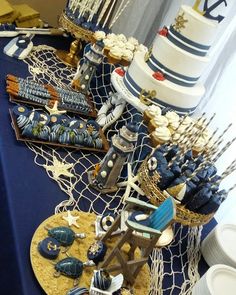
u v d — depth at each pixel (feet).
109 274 2.02
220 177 2.55
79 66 3.87
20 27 4.39
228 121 3.20
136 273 2.14
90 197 2.69
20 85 3.28
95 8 3.84
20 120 2.84
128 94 2.99
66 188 2.66
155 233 1.94
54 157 2.84
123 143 2.64
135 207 2.17
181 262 2.60
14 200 2.36
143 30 4.50
